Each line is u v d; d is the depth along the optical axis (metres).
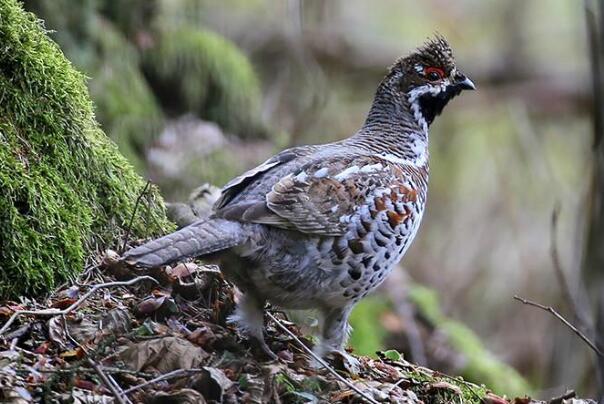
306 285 7.63
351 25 23.67
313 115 18.50
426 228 22.80
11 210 7.64
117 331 7.37
